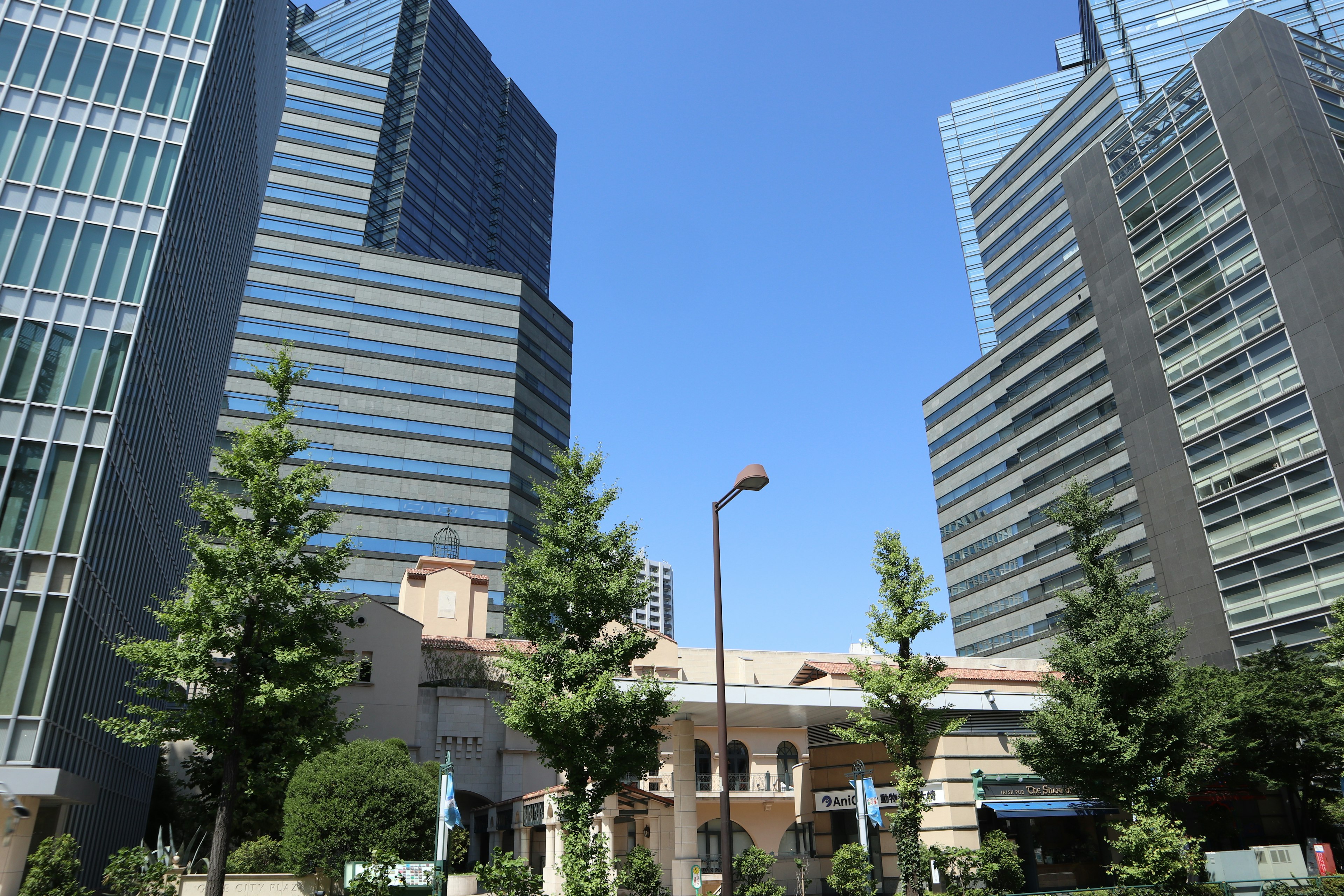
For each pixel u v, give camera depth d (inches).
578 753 824.9
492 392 4015.8
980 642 3412.9
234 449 911.7
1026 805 1263.5
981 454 3587.6
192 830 1660.9
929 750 1293.1
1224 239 1946.4
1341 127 1889.8
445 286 4128.9
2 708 943.7
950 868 1069.8
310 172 4180.6
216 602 827.4
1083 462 2994.6
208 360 1737.2
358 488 3577.8
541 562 887.1
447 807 901.2
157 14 1339.8
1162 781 987.9
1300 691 1295.5
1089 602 1085.8
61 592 1011.3
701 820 1460.4
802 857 1470.2
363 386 3759.8
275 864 1199.6
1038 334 3380.9
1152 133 2209.6
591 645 892.0
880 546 1117.7
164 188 1238.9
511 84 6668.3
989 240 4005.9
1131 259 2198.6
